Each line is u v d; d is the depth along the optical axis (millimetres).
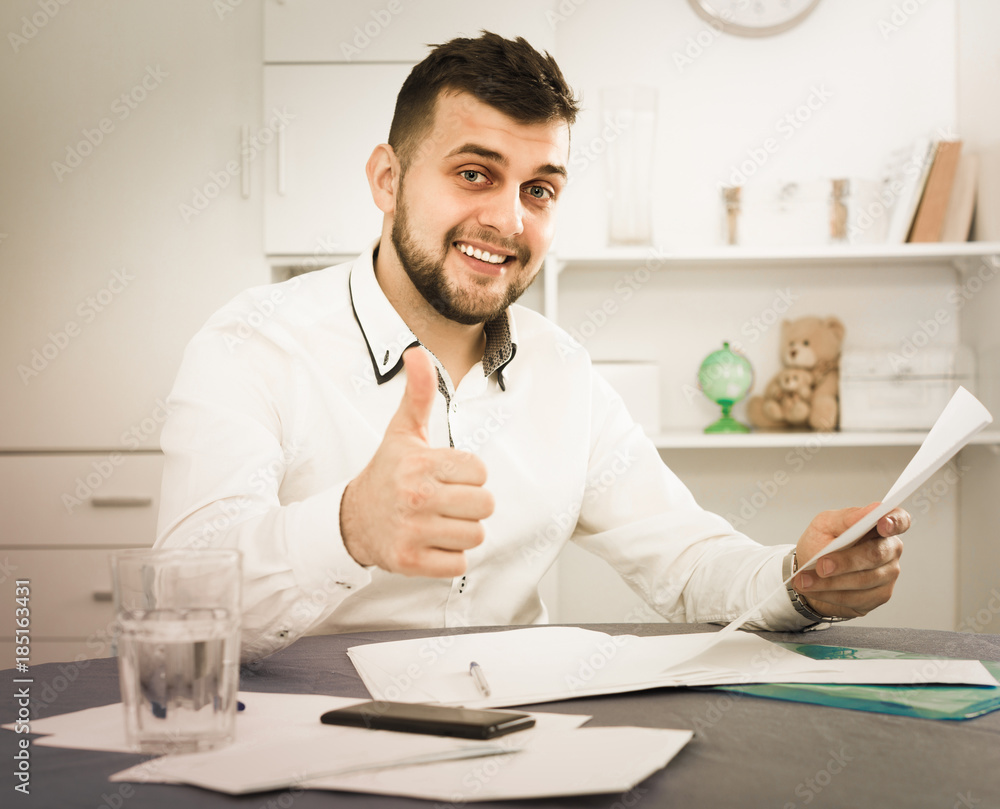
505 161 1136
